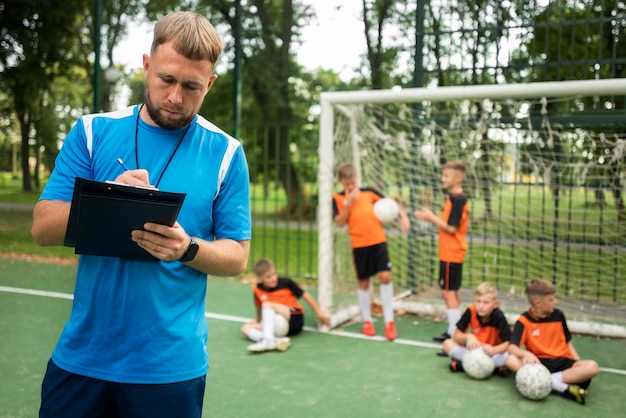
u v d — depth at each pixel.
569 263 5.91
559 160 5.49
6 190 25.14
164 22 1.51
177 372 1.61
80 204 1.36
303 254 10.11
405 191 6.11
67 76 15.60
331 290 5.14
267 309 4.61
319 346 4.61
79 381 1.60
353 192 4.88
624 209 5.55
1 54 14.16
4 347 4.42
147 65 1.61
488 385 3.77
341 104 5.13
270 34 13.49
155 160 1.61
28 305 5.76
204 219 1.66
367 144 5.95
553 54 9.27
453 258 4.74
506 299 5.85
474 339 3.97
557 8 7.39
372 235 4.89
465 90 4.71
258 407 3.37
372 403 3.45
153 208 1.38
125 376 1.58
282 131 15.55
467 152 5.77
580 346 4.73
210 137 1.69
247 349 4.46
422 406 3.41
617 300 5.73
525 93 4.52
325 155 5.07
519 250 6.10
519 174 5.69
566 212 5.76
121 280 1.58
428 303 5.84
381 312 5.79
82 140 1.62
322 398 3.52
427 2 6.90
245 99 15.73
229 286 6.91
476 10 6.71
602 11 5.68
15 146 31.03
